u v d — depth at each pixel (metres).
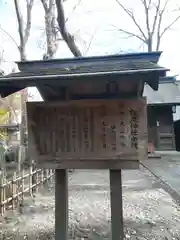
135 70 2.81
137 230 4.68
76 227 4.89
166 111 18.50
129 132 3.28
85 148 3.35
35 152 3.43
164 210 5.82
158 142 18.30
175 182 8.73
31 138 3.44
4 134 12.66
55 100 3.44
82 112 3.37
